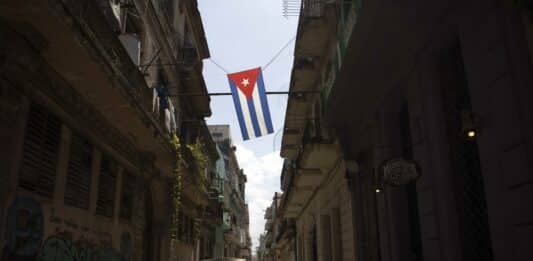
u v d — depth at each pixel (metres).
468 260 6.26
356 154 11.80
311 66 15.85
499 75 5.06
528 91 4.60
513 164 4.82
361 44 7.95
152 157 13.71
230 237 43.50
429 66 7.00
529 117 4.58
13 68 6.45
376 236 10.55
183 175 17.19
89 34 7.29
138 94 10.11
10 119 6.58
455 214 6.42
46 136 7.81
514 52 4.80
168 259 15.94
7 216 6.51
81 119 9.08
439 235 6.63
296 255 31.44
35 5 6.03
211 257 29.70
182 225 20.03
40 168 7.58
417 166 6.80
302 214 26.67
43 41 6.93
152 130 11.45
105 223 10.37
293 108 19.28
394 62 8.09
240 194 61.75
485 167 5.36
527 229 4.60
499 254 5.11
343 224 14.02
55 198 8.02
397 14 6.91
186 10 21.30
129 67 10.33
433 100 6.88
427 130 7.03
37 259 7.33
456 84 6.67
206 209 26.28
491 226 5.26
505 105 4.95
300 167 16.58
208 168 27.92
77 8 7.39
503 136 5.00
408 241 8.67
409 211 8.76
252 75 11.61
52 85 7.79
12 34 6.35
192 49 19.34
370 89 9.32
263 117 11.31
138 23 13.55
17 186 6.82
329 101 10.87
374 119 9.80
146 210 14.77
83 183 9.30
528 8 4.35
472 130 5.48
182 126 20.11
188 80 19.91
